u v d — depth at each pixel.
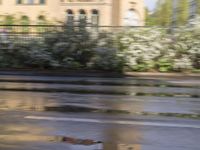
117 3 72.06
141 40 19.48
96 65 19.41
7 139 6.41
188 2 55.66
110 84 14.38
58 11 69.44
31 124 7.47
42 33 20.23
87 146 6.05
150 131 7.07
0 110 8.81
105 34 19.84
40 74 17.89
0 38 20.28
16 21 25.36
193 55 19.28
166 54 19.41
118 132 6.95
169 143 6.31
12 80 15.17
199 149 6.02
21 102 9.92
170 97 11.30
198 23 19.73
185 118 8.24
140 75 18.38
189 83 15.11
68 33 20.00
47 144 6.14
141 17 73.81
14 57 20.23
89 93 11.80
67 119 7.93
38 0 68.94
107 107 9.40
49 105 9.52
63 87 13.12
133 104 9.93
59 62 19.77
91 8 70.81
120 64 19.30
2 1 69.62
